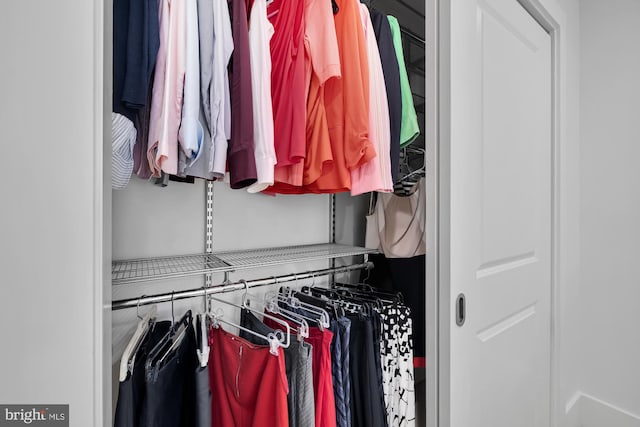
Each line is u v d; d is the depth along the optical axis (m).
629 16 1.69
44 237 0.40
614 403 1.77
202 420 0.73
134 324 1.00
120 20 0.66
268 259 1.06
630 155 1.70
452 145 0.97
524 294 1.37
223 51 0.78
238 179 0.81
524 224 1.37
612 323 1.77
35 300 0.40
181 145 0.72
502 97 1.22
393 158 1.12
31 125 0.40
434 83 0.99
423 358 1.37
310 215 1.43
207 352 0.74
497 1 1.19
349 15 0.99
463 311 1.01
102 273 0.44
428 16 1.00
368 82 1.00
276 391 0.74
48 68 0.41
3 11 0.39
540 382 1.51
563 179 1.64
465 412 1.02
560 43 1.59
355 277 1.61
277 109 0.92
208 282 1.14
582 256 1.87
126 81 0.65
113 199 0.96
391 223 1.37
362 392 1.02
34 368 0.40
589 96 1.83
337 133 0.98
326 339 0.90
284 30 0.93
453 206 0.97
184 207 1.09
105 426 0.46
